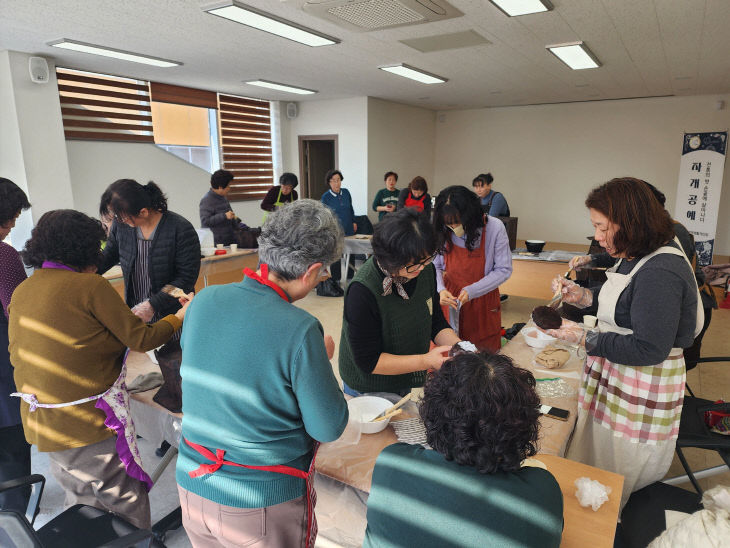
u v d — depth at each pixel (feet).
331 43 14.02
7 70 15.03
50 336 4.25
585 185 29.01
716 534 3.15
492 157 31.50
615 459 4.96
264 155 27.30
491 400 2.66
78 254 4.45
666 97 25.94
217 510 3.22
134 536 3.73
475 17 11.72
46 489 7.13
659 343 4.18
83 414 4.48
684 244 7.50
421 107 30.66
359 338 4.72
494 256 7.59
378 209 22.49
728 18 11.77
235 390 3.05
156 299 5.98
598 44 14.38
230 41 13.89
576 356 6.59
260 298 3.18
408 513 2.77
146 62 16.51
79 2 10.49
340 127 26.66
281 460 3.20
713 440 5.37
